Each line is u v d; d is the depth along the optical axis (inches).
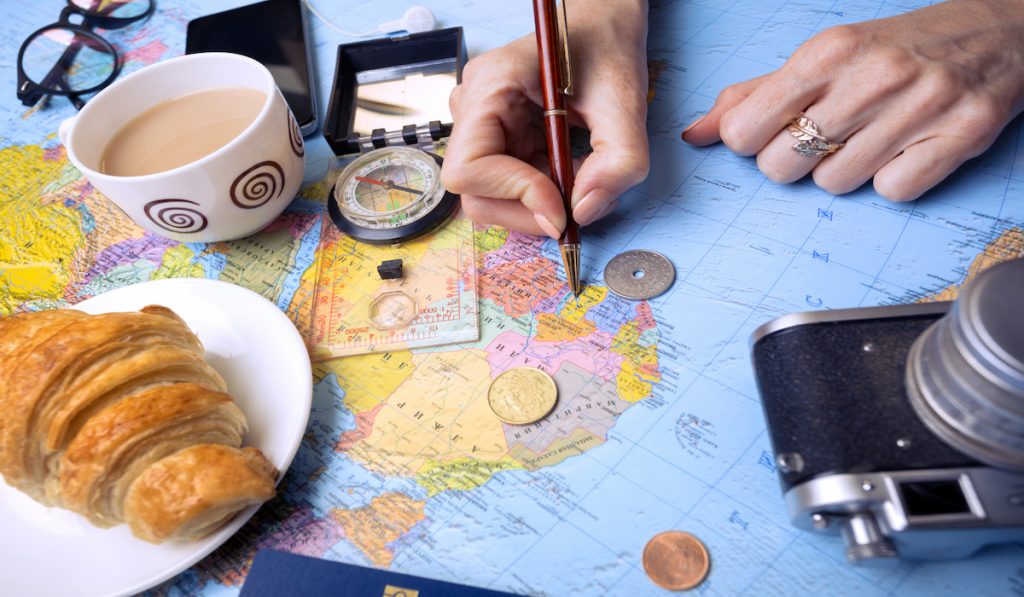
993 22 13.9
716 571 11.5
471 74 15.1
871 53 13.5
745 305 13.6
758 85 15.0
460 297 14.5
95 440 11.5
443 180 14.3
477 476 12.7
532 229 14.6
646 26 16.2
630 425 12.8
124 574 11.8
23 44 20.4
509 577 11.8
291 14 19.1
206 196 14.3
